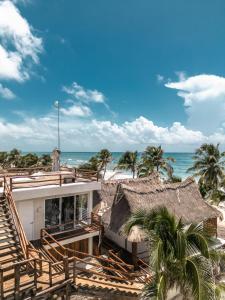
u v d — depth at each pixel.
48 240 15.58
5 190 14.96
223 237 25.00
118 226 18.17
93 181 18.73
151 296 8.89
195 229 9.78
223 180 40.56
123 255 18.80
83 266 16.61
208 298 8.13
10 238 12.43
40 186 16.41
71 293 11.23
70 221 17.67
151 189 21.31
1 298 9.27
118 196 20.36
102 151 72.00
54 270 12.23
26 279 10.68
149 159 53.19
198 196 23.75
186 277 8.81
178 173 114.56
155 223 9.83
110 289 11.69
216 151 42.78
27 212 15.70
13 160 80.25
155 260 8.66
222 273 11.71
